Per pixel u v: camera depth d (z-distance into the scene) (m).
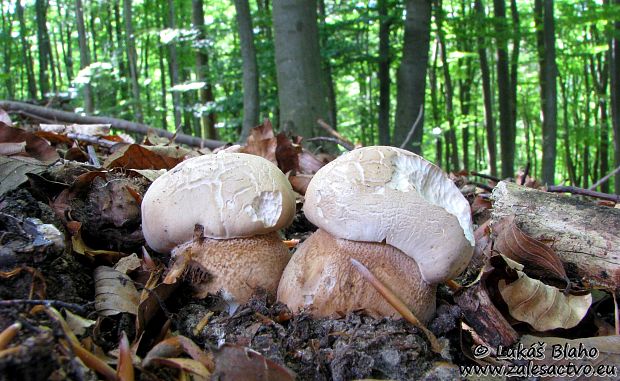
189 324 0.23
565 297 0.28
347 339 0.22
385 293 0.22
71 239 0.27
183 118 2.25
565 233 0.32
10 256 0.21
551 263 0.31
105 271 0.25
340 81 2.52
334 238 0.24
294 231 0.38
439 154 2.37
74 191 0.31
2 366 0.15
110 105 1.91
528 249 0.31
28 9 2.74
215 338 0.23
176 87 1.54
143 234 0.28
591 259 0.31
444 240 0.22
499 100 1.69
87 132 0.57
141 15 2.60
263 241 0.26
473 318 0.25
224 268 0.25
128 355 0.19
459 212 0.24
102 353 0.20
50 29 3.12
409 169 0.23
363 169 0.23
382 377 0.21
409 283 0.23
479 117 2.65
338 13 1.62
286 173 0.49
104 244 0.30
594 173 2.81
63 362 0.17
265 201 0.25
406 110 1.30
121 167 0.38
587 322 0.28
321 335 0.22
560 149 3.15
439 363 0.22
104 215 0.30
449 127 2.12
